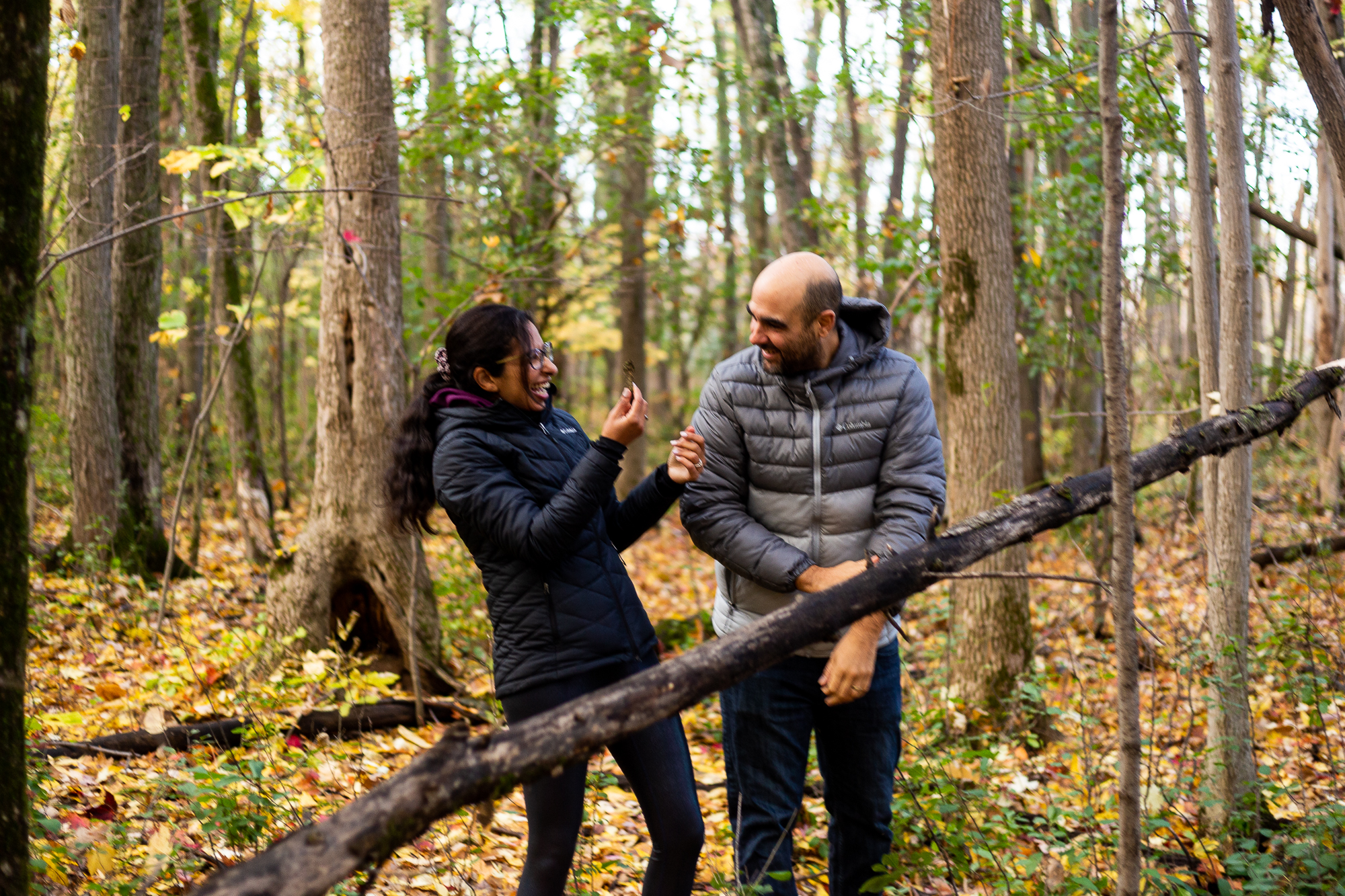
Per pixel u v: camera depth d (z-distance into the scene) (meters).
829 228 8.52
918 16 7.19
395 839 1.49
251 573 8.26
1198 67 3.35
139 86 7.82
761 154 11.86
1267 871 2.76
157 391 8.35
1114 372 2.10
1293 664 3.84
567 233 9.88
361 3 5.23
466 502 2.29
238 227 5.66
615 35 8.60
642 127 9.43
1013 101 6.69
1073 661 4.05
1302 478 9.03
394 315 5.38
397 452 2.48
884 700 2.72
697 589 8.92
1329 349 7.81
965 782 3.61
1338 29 3.86
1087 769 3.35
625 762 2.39
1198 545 6.77
